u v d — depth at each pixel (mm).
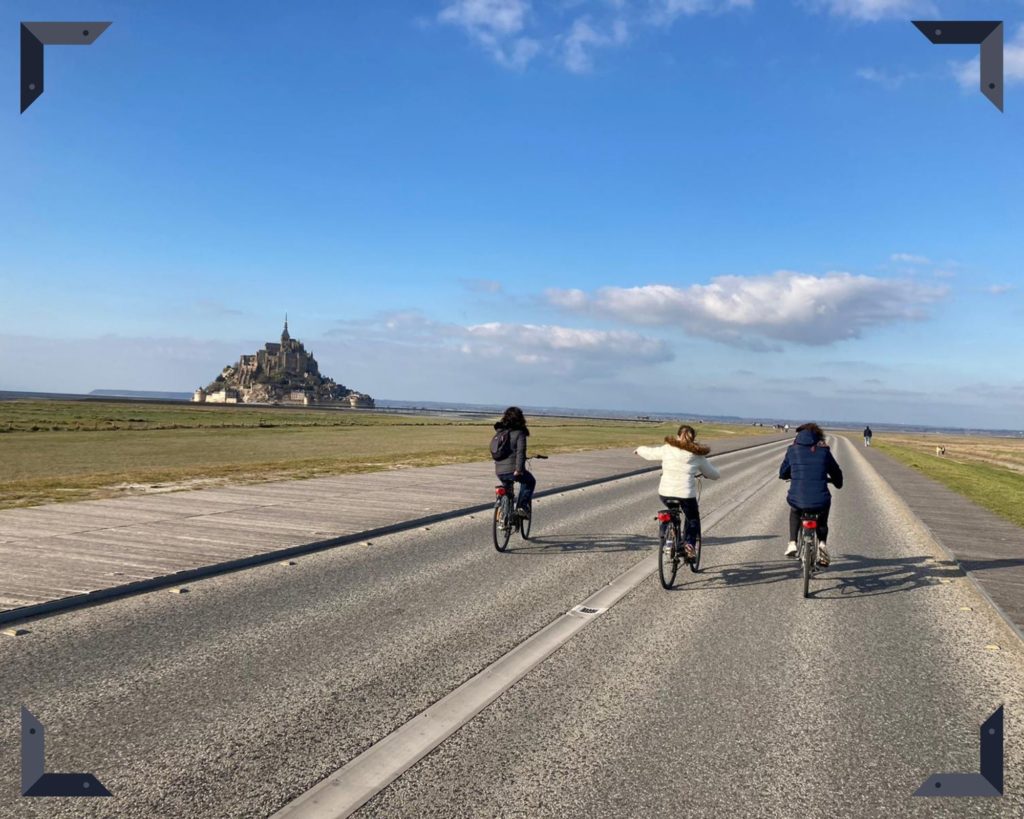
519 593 7359
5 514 11609
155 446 35750
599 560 9266
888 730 4203
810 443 7957
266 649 5383
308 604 6742
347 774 3508
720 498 17938
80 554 8508
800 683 4949
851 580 8508
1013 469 46312
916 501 17672
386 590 7363
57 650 5289
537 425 100812
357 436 51000
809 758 3814
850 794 3447
